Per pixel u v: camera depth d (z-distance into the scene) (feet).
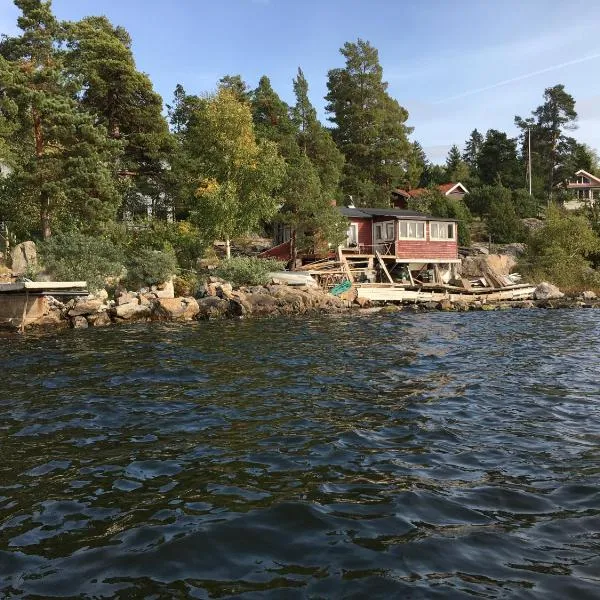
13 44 112.47
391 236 131.85
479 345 53.78
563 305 108.78
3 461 21.58
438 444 23.02
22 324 67.67
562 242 151.43
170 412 28.86
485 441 23.40
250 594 12.19
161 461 21.30
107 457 21.89
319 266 118.83
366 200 194.29
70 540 14.98
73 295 76.95
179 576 13.03
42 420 27.50
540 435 24.26
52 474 20.08
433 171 265.54
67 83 96.53
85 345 55.21
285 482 18.89
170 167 128.77
